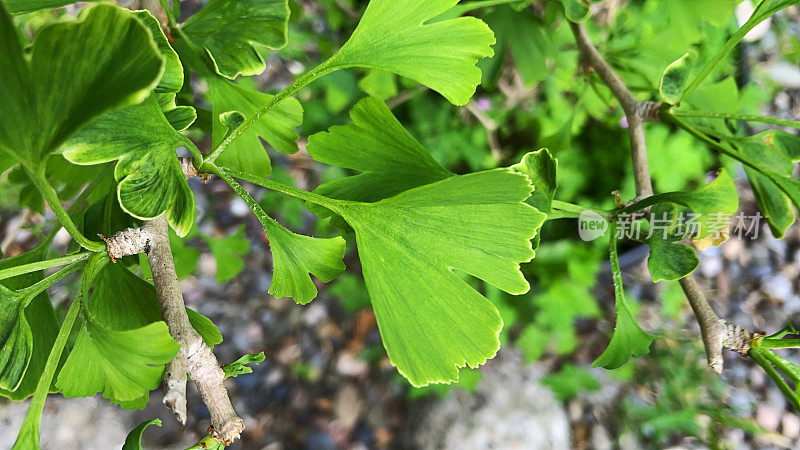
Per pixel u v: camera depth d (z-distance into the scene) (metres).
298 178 0.94
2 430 0.69
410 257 0.20
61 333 0.20
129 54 0.15
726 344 0.25
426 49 0.21
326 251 0.23
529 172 0.22
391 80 0.52
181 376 0.19
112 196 0.24
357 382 0.87
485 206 0.20
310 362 0.89
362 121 0.24
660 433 0.80
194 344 0.19
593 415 0.82
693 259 0.25
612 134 0.80
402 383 0.84
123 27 0.15
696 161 0.78
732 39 0.26
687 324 0.87
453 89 0.21
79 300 0.20
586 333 0.89
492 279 0.20
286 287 0.24
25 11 0.22
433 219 0.20
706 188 0.24
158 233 0.21
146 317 0.23
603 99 0.44
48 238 0.25
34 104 0.16
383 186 0.24
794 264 0.91
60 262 0.20
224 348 0.90
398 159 0.24
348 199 0.24
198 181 0.98
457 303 0.19
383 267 0.20
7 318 0.20
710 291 0.89
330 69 0.22
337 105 0.76
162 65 0.15
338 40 0.88
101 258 0.21
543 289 0.80
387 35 0.21
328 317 0.92
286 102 0.25
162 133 0.19
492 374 0.80
